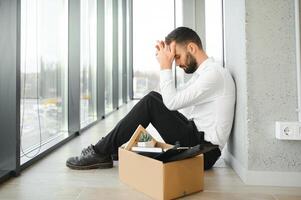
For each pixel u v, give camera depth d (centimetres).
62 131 308
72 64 317
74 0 320
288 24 152
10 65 168
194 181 141
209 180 162
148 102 176
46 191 144
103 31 473
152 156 143
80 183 156
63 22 314
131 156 151
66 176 168
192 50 177
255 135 155
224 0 224
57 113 300
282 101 153
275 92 153
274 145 154
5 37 167
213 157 175
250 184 155
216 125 172
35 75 241
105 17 527
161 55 176
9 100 167
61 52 311
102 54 465
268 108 154
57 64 299
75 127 312
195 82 172
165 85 171
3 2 165
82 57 385
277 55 152
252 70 154
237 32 174
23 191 144
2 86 168
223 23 237
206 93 168
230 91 173
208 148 137
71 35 318
